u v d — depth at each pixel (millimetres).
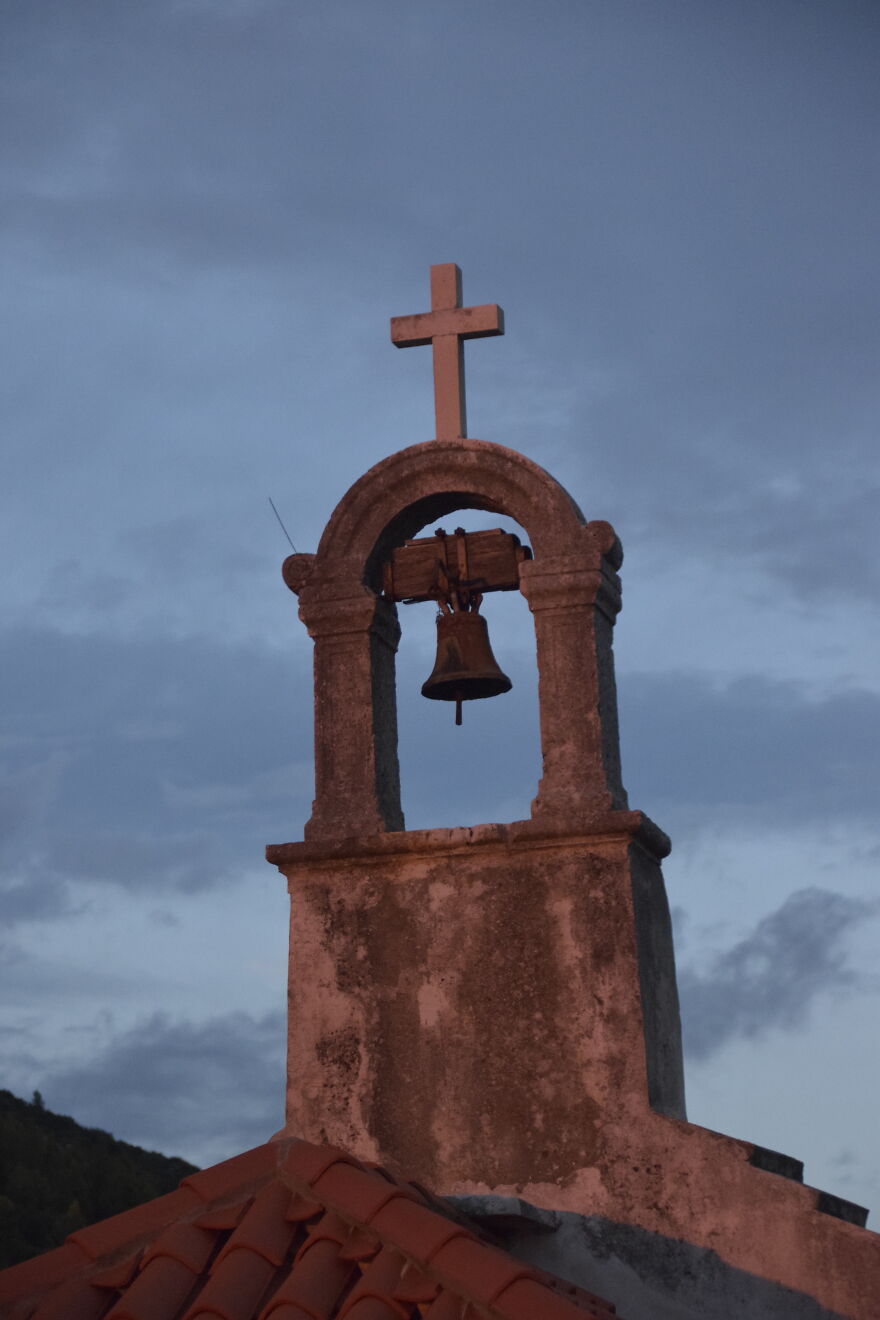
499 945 7172
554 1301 5441
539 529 7648
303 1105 7215
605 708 7504
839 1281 6461
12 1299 5859
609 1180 6789
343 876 7453
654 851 7434
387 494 7879
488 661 8016
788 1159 7172
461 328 8195
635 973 6988
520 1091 6984
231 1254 5812
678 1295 6598
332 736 7730
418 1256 5680
